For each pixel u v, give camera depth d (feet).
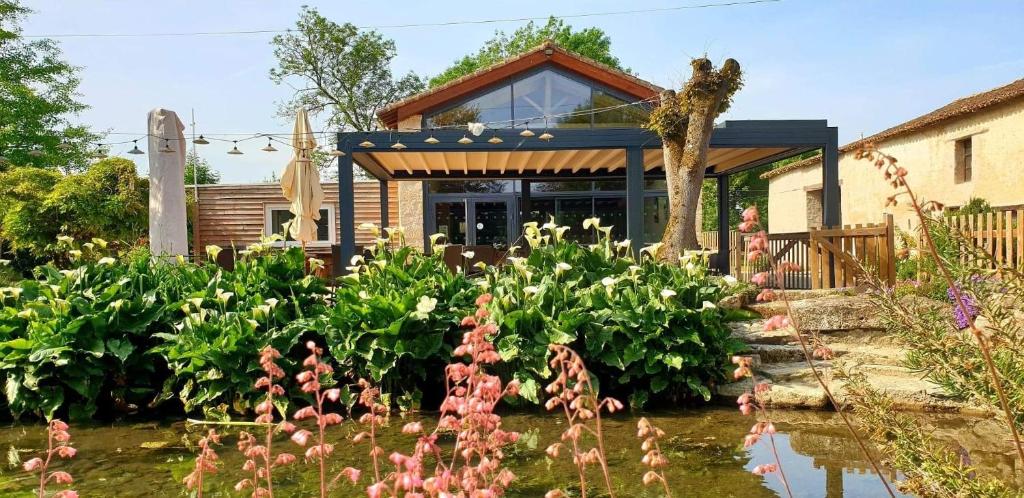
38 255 53.88
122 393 22.18
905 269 27.43
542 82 53.98
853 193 71.77
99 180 56.24
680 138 35.09
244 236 63.31
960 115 55.72
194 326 22.27
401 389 22.48
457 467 14.73
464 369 7.36
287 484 14.26
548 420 20.12
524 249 54.95
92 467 15.97
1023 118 49.83
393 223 64.13
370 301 22.26
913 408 20.68
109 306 22.24
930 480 8.37
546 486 13.92
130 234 56.29
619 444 17.35
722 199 55.21
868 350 25.17
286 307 24.11
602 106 54.03
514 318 22.03
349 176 36.17
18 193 55.21
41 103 89.66
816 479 14.40
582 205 60.29
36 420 21.40
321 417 7.07
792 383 22.86
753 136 35.86
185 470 15.53
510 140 36.58
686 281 24.04
